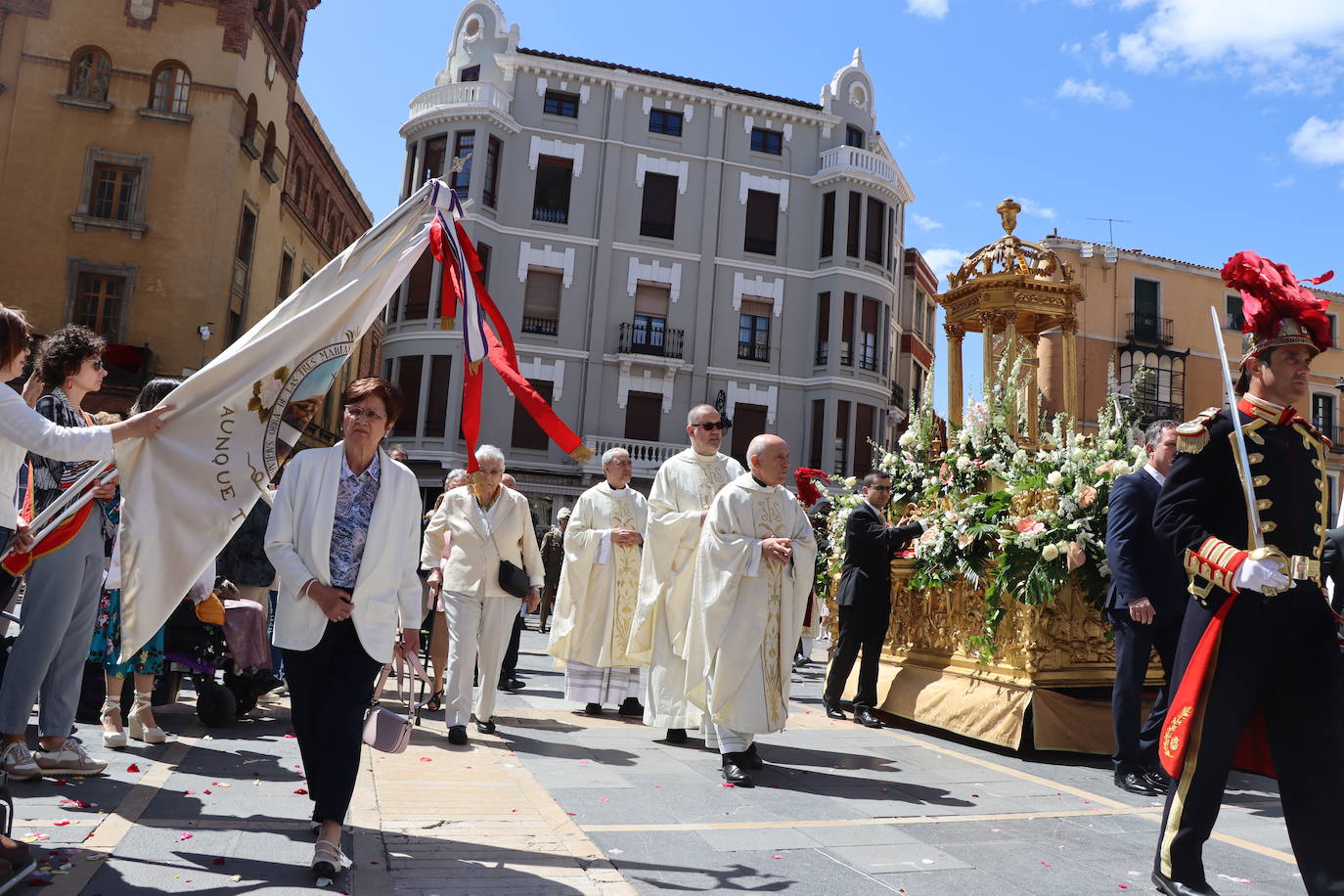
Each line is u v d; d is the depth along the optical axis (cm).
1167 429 585
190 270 2453
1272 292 341
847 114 3456
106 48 2469
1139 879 387
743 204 3303
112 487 423
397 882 340
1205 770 338
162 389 493
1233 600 333
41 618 425
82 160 2433
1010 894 362
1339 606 365
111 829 375
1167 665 575
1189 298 3650
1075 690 698
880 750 669
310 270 3362
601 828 430
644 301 3216
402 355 3044
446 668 742
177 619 634
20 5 2444
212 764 510
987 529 708
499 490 673
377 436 384
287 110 2903
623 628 804
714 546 577
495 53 3212
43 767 448
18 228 2391
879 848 416
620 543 779
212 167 2488
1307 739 321
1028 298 1052
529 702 852
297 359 402
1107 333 3538
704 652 577
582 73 3197
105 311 2438
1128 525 571
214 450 390
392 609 372
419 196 425
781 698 568
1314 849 317
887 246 3403
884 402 3369
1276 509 332
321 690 368
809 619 1321
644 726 753
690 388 3191
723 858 390
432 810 446
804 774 577
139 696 555
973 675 728
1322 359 3891
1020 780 587
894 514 889
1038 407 1059
